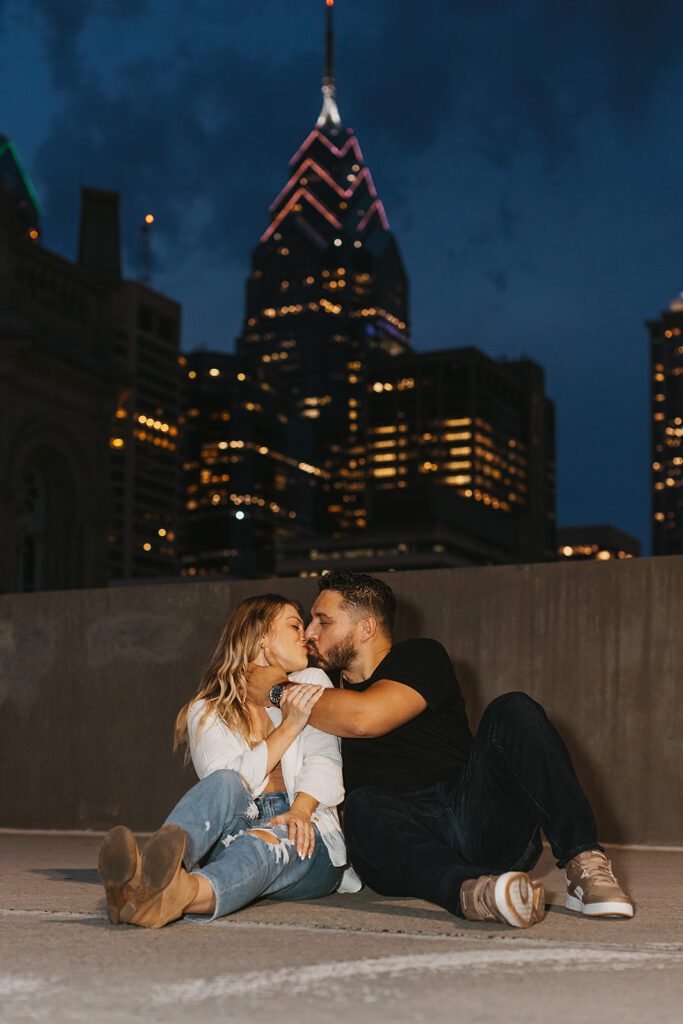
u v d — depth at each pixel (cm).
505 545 18550
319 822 354
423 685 350
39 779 721
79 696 720
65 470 2245
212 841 321
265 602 367
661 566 601
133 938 277
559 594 620
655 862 511
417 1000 208
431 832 344
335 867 357
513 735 320
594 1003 206
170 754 694
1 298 2052
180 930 291
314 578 668
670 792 584
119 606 720
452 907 303
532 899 291
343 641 367
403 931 290
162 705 699
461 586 640
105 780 707
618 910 305
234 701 355
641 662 598
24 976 229
